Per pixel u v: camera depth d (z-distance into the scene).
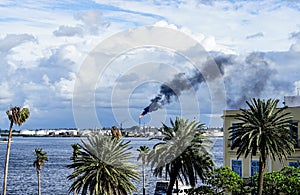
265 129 64.31
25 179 175.38
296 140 73.88
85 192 61.28
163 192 88.56
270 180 68.38
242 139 64.81
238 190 71.00
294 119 74.06
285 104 77.94
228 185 71.06
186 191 72.56
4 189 97.19
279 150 64.00
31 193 140.25
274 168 76.19
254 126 64.44
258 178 65.81
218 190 72.94
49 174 193.75
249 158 77.38
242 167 78.12
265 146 63.88
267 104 65.19
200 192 71.50
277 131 64.12
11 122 97.12
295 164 74.25
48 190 146.25
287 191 66.75
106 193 60.28
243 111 66.69
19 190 146.62
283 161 75.31
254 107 65.25
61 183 164.00
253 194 70.00
